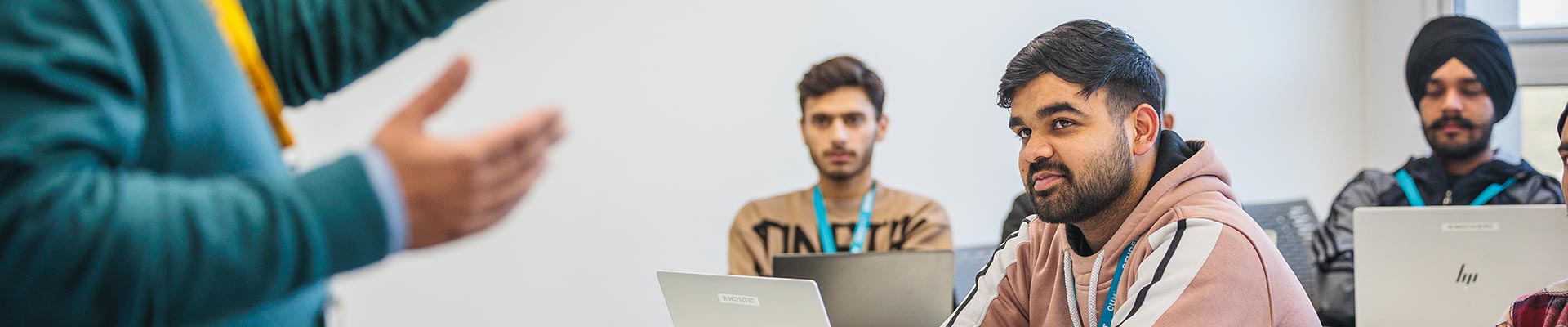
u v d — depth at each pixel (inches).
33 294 22.2
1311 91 180.9
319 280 24.8
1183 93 176.2
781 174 166.7
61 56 23.3
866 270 90.4
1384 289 89.3
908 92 169.3
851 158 137.3
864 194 140.2
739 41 165.0
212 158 29.0
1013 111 64.5
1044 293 70.9
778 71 166.2
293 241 24.1
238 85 30.8
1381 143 178.9
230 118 29.8
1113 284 65.0
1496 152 128.5
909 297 90.4
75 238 22.1
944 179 170.6
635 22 161.8
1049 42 62.9
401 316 156.0
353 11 40.1
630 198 162.2
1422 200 127.2
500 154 25.7
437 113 26.1
